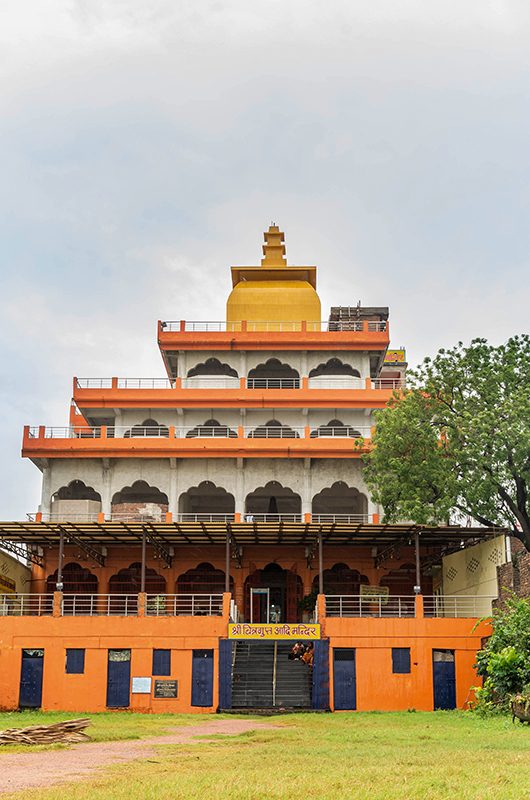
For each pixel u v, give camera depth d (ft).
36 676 122.42
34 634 123.54
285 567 157.07
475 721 93.20
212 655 122.01
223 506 177.17
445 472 121.80
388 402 140.15
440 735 77.82
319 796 41.55
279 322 176.55
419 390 129.80
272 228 192.95
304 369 173.06
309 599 148.87
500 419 119.85
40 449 161.79
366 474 139.03
